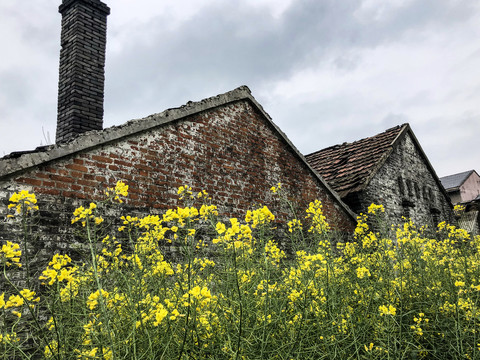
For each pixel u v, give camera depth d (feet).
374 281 11.78
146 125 16.96
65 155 13.98
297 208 24.09
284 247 22.13
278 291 9.94
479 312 9.54
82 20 22.31
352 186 29.09
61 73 22.24
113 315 8.13
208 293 6.72
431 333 10.90
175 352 7.57
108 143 15.58
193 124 19.49
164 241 16.11
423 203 36.60
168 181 17.38
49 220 13.06
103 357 6.91
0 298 7.00
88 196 14.40
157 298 8.14
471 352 9.53
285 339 8.34
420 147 38.68
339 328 9.05
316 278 10.64
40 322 11.37
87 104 21.27
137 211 15.76
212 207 9.87
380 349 8.56
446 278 13.02
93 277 8.93
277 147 24.54
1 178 12.32
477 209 54.54
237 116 22.35
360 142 38.83
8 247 7.44
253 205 21.30
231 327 8.32
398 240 14.42
